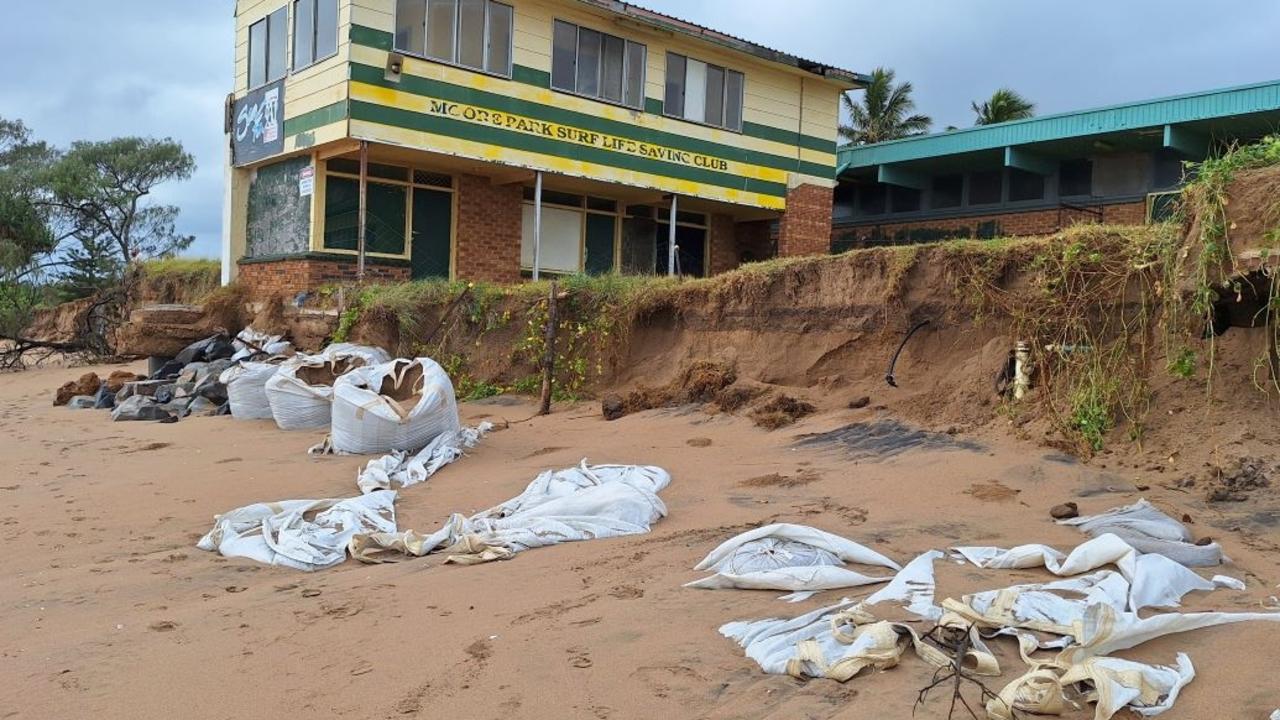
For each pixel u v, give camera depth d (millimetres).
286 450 10180
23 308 29125
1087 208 20031
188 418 13031
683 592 4828
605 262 20250
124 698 3908
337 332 14555
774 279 10758
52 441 11164
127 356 21234
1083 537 5473
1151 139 18844
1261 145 6652
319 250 16203
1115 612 3855
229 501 7758
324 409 11797
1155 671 3498
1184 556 4898
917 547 5355
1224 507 5895
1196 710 3352
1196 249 6695
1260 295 6629
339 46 15281
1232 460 6277
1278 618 4047
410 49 15789
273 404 11844
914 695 3521
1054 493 6430
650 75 18797
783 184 21078
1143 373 7305
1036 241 8406
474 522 6477
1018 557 4895
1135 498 6180
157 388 14398
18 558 6191
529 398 12750
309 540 6176
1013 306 8391
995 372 8383
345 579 5578
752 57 19984
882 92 43281
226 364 14820
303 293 15836
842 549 5086
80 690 4000
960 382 8617
